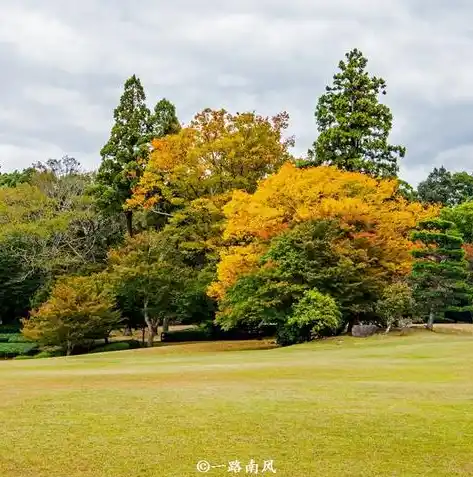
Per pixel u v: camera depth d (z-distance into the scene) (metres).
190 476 8.74
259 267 37.00
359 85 49.22
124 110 54.72
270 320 36.38
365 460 9.40
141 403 13.16
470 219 54.66
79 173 60.41
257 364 22.12
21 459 9.45
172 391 14.74
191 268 45.50
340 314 34.03
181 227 46.00
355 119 48.38
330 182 38.25
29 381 17.14
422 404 13.07
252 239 40.69
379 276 36.41
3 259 50.81
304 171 38.97
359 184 38.69
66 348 41.12
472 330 39.47
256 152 45.91
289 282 34.97
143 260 42.69
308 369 19.88
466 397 13.92
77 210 52.19
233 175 46.50
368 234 36.44
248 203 37.97
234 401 13.32
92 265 49.53
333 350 28.62
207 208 44.09
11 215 50.91
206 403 13.10
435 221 38.00
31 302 48.12
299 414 12.07
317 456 9.57
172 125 55.19
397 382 16.66
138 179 52.41
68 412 12.34
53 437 10.56
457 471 8.92
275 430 10.95
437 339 32.19
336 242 36.00
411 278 37.50
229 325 37.25
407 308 35.62
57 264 49.69
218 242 44.66
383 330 36.41
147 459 9.44
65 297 40.22
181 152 46.75
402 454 9.68
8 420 11.72
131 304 45.22
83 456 9.58
